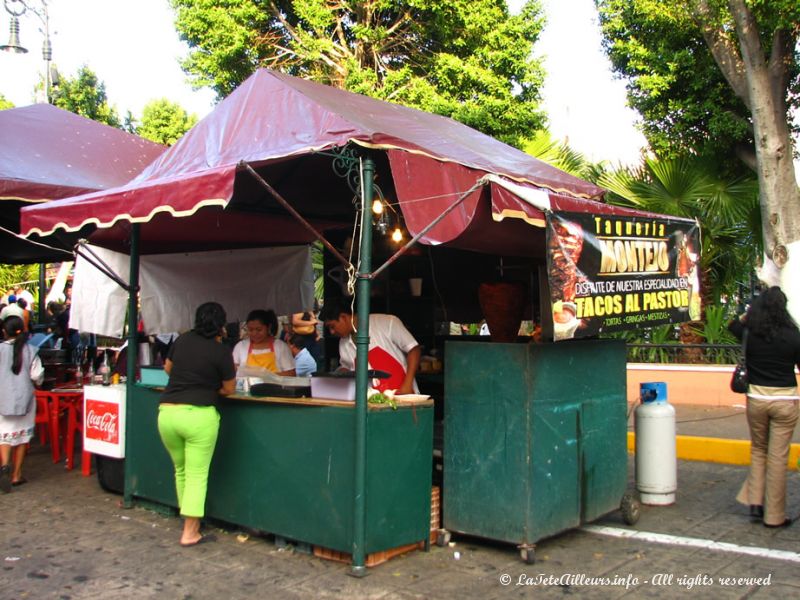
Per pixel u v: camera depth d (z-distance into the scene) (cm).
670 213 1121
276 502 488
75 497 632
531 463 465
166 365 525
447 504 502
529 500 463
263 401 495
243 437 511
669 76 1284
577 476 508
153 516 573
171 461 565
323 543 460
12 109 934
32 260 1101
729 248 1148
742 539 519
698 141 1306
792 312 679
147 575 444
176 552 486
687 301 559
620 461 559
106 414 634
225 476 522
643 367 1173
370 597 410
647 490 614
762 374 540
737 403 1103
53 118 957
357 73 1527
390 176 610
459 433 496
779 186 1026
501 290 597
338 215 754
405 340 533
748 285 1200
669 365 1158
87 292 783
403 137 520
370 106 610
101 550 491
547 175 640
